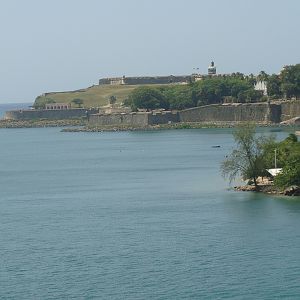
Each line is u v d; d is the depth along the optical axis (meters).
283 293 185.75
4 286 193.38
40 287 192.25
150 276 198.50
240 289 188.62
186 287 190.38
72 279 197.25
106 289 189.88
